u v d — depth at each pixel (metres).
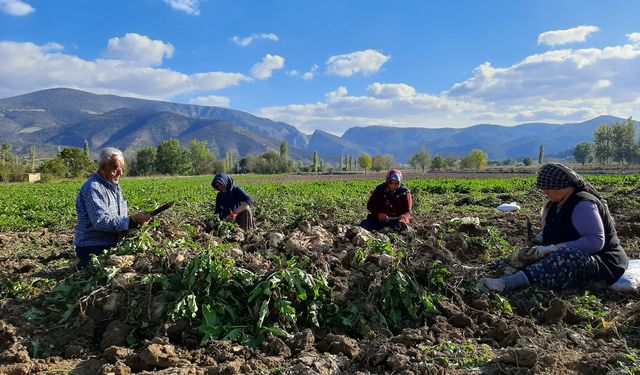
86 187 5.21
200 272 3.95
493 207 13.22
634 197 12.38
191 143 97.19
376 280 4.21
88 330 3.74
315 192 19.91
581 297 4.38
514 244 7.20
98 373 3.17
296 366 3.19
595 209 4.57
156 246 4.68
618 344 3.52
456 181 27.88
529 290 4.55
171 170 80.94
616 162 101.88
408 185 22.73
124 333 3.65
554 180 4.66
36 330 3.74
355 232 5.64
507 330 3.78
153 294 3.96
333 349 3.52
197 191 23.77
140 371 3.28
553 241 4.86
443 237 6.42
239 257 4.56
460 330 3.85
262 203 12.69
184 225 5.88
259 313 3.71
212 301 3.81
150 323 3.74
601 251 4.64
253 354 3.42
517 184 22.78
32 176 53.22
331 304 3.95
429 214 11.68
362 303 4.05
